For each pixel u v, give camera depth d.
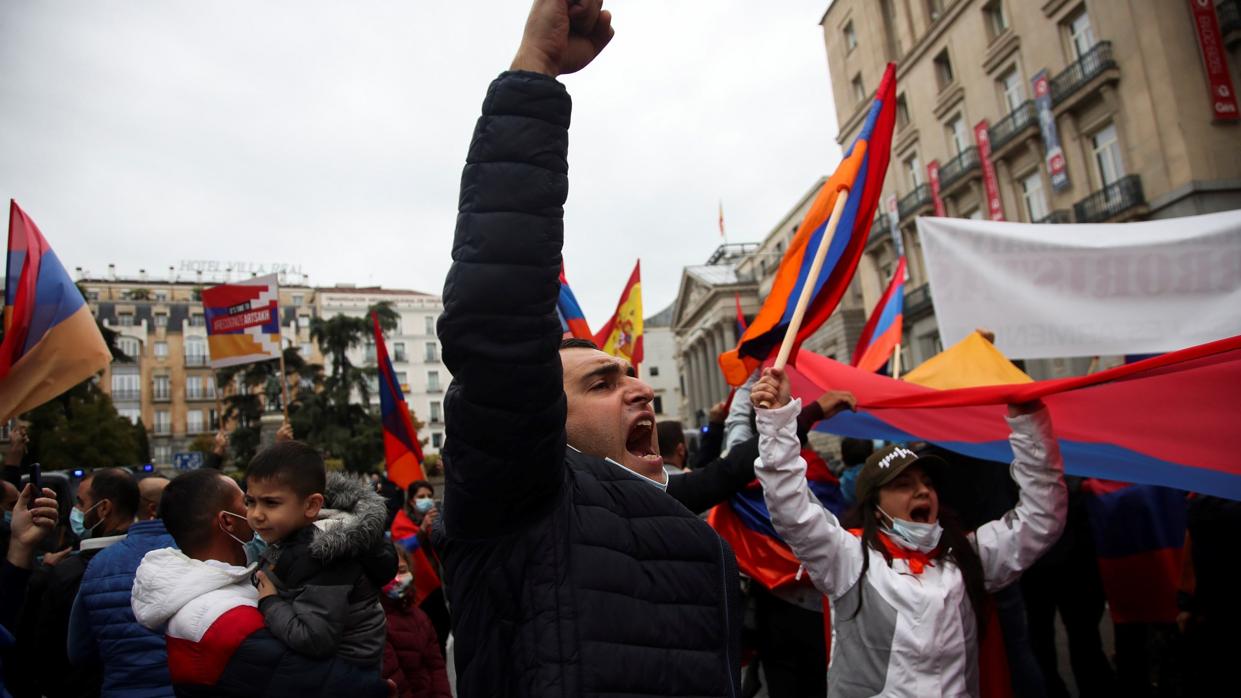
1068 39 22.50
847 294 37.91
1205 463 3.27
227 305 7.93
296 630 2.34
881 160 3.43
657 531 1.59
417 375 80.12
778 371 2.84
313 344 76.06
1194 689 4.27
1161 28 19.61
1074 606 5.04
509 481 1.39
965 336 5.40
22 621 3.90
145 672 2.95
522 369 1.34
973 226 5.48
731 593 1.66
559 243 1.40
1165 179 19.47
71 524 6.03
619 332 7.59
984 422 4.16
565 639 1.41
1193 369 3.10
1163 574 5.20
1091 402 3.40
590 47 1.47
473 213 1.38
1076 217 21.78
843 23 33.72
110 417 34.34
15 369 4.22
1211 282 4.75
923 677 2.67
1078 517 5.07
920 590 2.72
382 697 2.57
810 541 2.76
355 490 2.77
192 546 2.64
